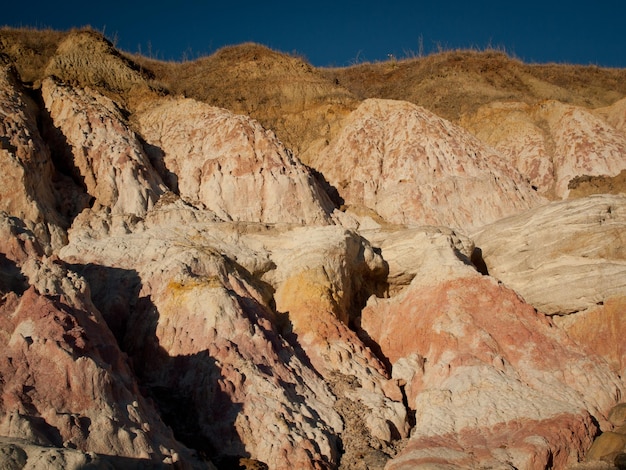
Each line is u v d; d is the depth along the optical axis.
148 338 30.42
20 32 53.16
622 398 32.12
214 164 40.81
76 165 38.69
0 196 34.16
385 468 26.53
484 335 33.25
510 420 28.89
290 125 54.25
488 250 39.88
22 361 23.95
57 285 27.56
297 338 32.75
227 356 28.97
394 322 35.75
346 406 29.53
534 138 58.50
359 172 48.06
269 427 26.84
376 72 74.31
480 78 69.06
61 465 19.98
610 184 51.59
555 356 33.06
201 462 25.08
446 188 46.00
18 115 37.91
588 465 27.75
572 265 37.25
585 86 73.81
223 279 33.03
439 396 30.06
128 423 23.94
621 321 35.06
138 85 48.88
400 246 38.72
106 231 35.47
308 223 40.19
